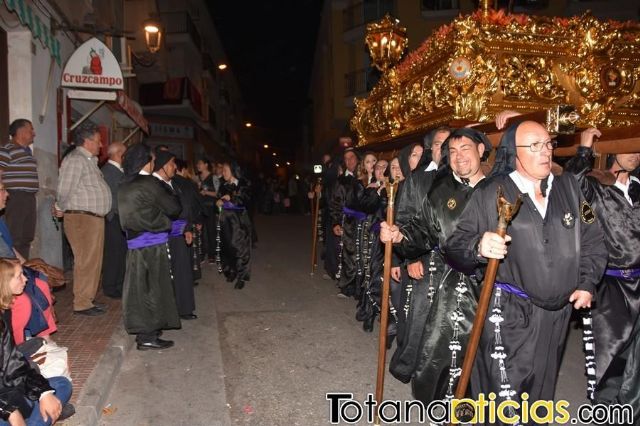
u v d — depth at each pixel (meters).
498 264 2.82
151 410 4.01
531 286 2.88
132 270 5.14
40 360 3.35
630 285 3.87
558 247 2.85
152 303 5.16
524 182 2.97
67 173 5.80
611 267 3.83
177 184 6.60
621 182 3.85
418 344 4.07
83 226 5.84
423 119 6.30
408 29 22.09
